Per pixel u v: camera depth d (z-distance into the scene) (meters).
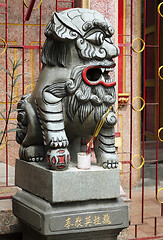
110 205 2.69
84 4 3.60
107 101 2.66
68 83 2.57
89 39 2.58
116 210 2.69
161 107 8.21
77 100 2.59
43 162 2.83
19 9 4.91
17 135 2.96
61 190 2.54
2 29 4.87
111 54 2.63
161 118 8.23
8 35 4.88
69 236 2.62
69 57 2.59
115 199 2.71
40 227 2.57
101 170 2.64
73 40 2.57
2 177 4.05
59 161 2.55
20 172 2.94
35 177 2.72
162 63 7.96
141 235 3.95
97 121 2.67
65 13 2.61
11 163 4.88
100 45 2.61
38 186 2.68
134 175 5.82
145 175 6.17
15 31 4.90
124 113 5.60
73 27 2.54
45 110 2.60
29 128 2.78
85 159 2.64
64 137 2.59
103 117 2.67
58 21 2.53
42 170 2.63
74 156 2.86
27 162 2.85
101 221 2.65
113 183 2.67
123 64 5.54
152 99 8.57
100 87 2.63
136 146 5.77
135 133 5.73
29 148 2.84
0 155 4.84
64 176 2.54
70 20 2.58
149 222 4.36
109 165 2.68
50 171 2.55
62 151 2.58
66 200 2.55
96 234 2.70
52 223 2.54
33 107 2.79
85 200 2.61
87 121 2.66
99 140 2.73
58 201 2.53
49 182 2.55
